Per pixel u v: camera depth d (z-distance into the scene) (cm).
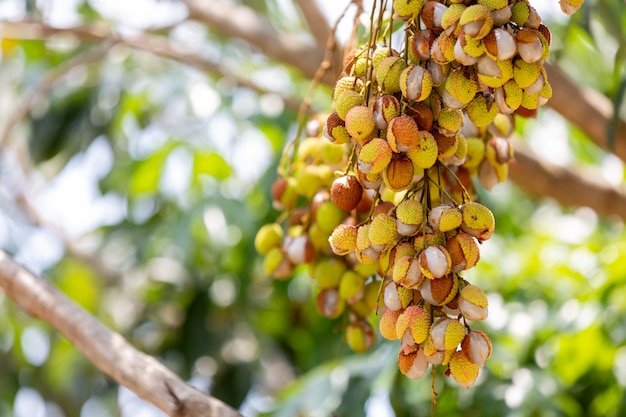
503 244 343
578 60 308
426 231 143
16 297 185
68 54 382
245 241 347
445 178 164
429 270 138
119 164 380
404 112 142
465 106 145
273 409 248
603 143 235
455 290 140
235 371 360
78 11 370
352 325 176
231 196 344
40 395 432
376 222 142
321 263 173
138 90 371
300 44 282
